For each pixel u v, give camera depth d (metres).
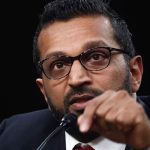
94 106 1.53
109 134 1.56
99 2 2.40
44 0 4.97
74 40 2.26
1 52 5.17
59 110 2.31
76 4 2.36
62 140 2.56
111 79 2.22
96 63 2.22
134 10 4.80
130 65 2.41
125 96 1.54
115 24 2.37
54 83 2.29
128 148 2.37
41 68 2.37
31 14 5.07
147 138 1.55
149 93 4.83
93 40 2.24
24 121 3.02
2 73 5.20
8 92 5.21
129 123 1.50
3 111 5.20
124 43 2.36
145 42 4.86
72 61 2.24
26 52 5.17
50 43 2.33
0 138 2.94
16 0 5.05
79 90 2.16
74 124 1.98
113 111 1.51
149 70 4.83
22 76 5.21
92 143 2.38
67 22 2.32
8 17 5.11
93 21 2.31
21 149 2.79
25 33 5.14
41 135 2.82
